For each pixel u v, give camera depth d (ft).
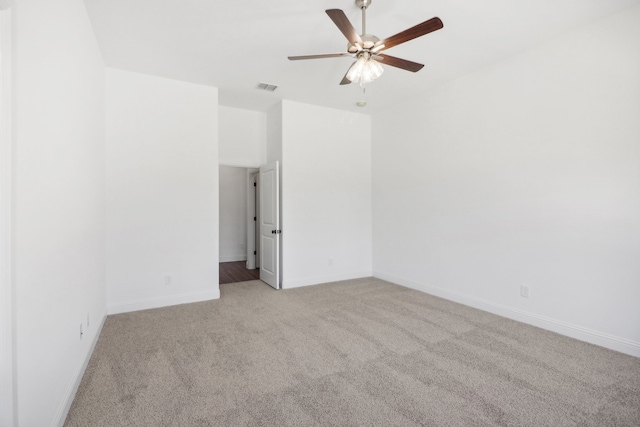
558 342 8.88
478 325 10.18
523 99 10.36
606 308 8.54
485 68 11.48
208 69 11.58
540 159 9.93
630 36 8.05
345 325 10.23
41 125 4.76
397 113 15.56
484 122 11.55
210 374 7.22
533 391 6.53
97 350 8.41
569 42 9.20
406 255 15.16
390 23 8.84
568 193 9.27
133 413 5.85
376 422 5.61
